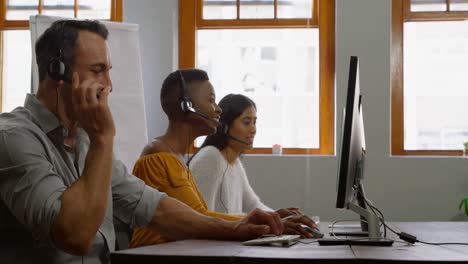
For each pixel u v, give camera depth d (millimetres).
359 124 1815
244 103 2891
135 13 4203
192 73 2238
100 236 1567
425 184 4023
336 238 1575
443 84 4176
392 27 4160
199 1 4281
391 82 4141
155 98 4156
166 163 1981
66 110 1497
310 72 4234
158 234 1906
